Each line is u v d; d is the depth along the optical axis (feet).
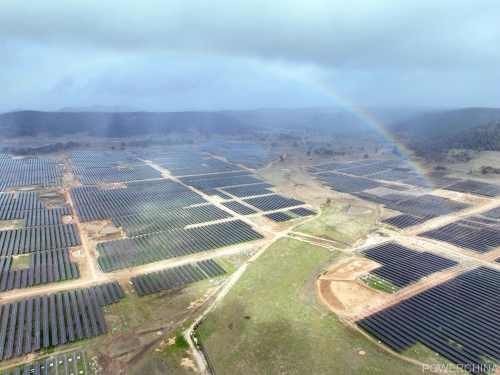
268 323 196.54
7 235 306.55
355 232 341.82
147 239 311.68
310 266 266.57
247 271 257.14
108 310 204.85
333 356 172.35
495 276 253.24
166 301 216.13
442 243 316.60
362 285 239.30
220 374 160.45
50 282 232.94
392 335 186.09
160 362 166.61
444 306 213.05
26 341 175.83
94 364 163.94
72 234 316.19
